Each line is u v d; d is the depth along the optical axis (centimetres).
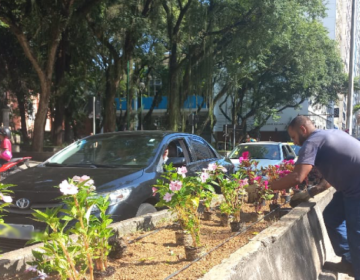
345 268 425
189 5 2244
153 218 460
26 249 315
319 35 2823
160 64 2992
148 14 2150
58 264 233
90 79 2733
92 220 277
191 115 2309
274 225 389
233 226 440
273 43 2181
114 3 1903
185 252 335
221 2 2148
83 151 609
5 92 2786
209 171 464
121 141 617
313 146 368
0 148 918
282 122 4916
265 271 310
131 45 2188
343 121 7712
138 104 4312
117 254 340
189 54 2395
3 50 2464
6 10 1823
